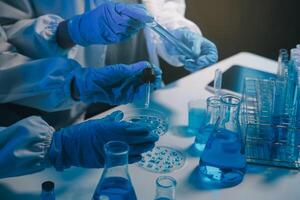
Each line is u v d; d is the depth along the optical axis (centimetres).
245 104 121
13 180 106
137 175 107
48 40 143
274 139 112
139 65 132
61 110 156
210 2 244
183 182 106
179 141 122
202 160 106
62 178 107
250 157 114
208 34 253
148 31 178
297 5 239
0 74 133
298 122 111
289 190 105
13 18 150
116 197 87
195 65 156
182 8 191
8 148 100
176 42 152
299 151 112
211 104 116
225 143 102
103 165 103
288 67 124
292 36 247
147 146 103
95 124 104
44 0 157
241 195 103
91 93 130
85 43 146
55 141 103
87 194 102
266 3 241
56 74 131
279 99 116
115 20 133
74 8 159
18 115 154
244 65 175
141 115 131
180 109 140
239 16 246
